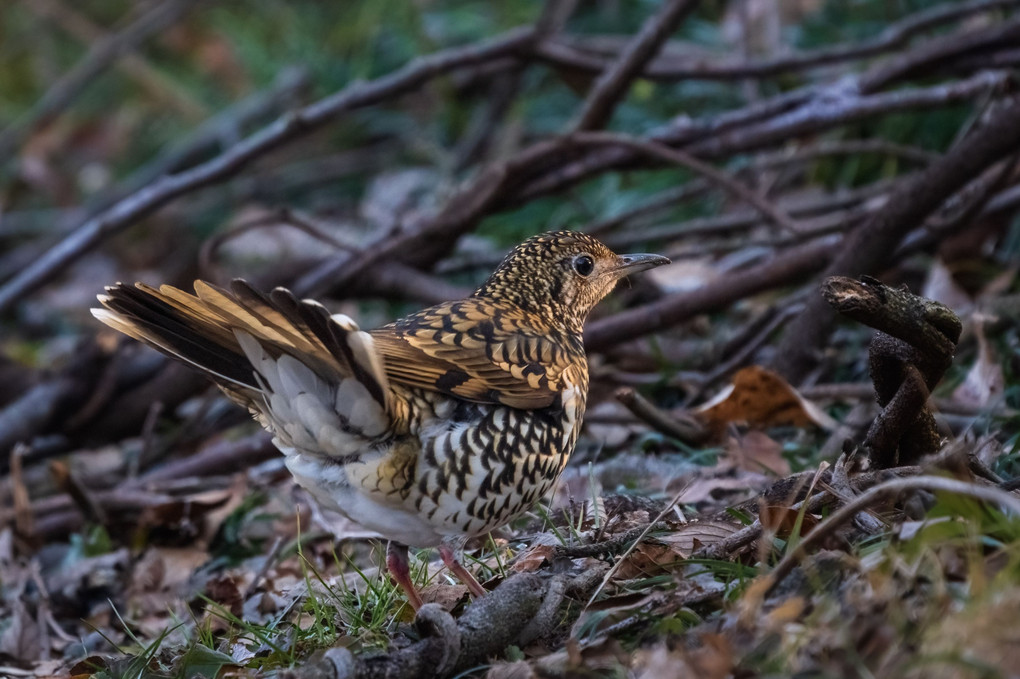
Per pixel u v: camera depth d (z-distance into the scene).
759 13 16.03
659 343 12.38
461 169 17.81
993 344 10.43
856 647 5.42
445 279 15.27
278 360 6.43
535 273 8.13
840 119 12.71
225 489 11.02
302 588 8.73
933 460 6.57
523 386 7.12
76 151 23.00
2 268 19.55
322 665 6.09
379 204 18.11
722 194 15.02
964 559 5.82
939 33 15.20
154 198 14.42
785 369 10.62
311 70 19.83
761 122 13.00
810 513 6.79
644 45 12.61
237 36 21.14
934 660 4.98
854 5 15.80
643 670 5.84
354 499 7.03
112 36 22.81
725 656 5.51
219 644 7.93
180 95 22.28
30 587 10.52
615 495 8.55
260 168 20.41
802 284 12.76
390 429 6.78
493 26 18.53
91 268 20.62
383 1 18.97
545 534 8.19
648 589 6.63
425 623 6.29
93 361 12.64
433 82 18.31
